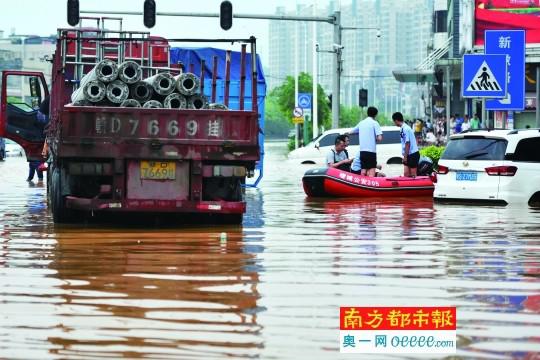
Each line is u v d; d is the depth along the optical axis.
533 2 66.50
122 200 22.66
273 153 103.06
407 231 22.78
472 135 30.73
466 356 10.97
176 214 25.45
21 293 14.53
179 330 12.17
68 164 23.06
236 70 37.69
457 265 17.30
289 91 126.31
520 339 11.71
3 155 77.88
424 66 94.44
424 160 35.94
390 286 15.14
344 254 18.67
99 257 18.23
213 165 22.84
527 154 30.14
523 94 36.88
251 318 12.82
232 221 24.23
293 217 26.41
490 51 36.78
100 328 12.27
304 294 14.46
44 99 37.22
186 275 16.12
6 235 21.78
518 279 15.84
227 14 48.78
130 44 29.53
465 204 30.39
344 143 36.00
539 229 23.17
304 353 11.07
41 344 11.49
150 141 22.59
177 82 22.95
